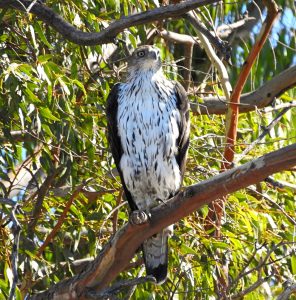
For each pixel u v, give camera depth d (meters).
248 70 13.15
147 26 14.81
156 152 11.59
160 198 11.91
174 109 11.66
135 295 12.66
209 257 12.46
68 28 10.52
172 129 11.62
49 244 13.67
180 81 15.07
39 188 12.39
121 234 9.96
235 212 12.64
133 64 11.73
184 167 11.89
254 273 12.95
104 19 12.80
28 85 11.52
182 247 12.16
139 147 11.59
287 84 14.46
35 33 12.91
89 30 12.46
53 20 10.58
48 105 11.46
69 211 12.97
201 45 14.07
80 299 10.30
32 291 13.09
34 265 12.47
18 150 12.75
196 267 12.52
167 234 11.17
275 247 11.34
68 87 11.84
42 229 13.76
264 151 13.55
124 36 12.73
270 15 12.97
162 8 9.98
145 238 10.02
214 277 12.25
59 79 11.55
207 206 12.57
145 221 9.77
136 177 11.73
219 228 12.39
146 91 11.58
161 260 11.27
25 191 12.80
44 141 12.05
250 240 12.77
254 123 14.38
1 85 11.56
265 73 17.31
